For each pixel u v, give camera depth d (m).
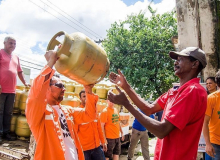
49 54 1.88
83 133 3.73
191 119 1.85
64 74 2.13
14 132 4.13
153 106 2.38
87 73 2.13
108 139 5.07
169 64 13.67
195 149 1.89
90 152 3.77
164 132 1.77
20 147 3.51
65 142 2.26
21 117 4.08
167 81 13.67
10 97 4.09
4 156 3.24
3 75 4.00
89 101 2.62
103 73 2.27
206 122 3.38
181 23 4.66
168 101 2.08
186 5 4.63
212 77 3.92
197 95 1.83
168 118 1.79
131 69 13.59
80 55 1.99
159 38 13.84
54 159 2.04
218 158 3.29
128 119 6.79
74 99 4.43
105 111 5.07
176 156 1.83
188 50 2.07
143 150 5.82
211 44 4.41
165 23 14.78
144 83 13.21
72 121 2.55
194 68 2.04
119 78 2.44
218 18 4.41
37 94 1.90
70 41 1.97
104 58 2.24
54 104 2.39
